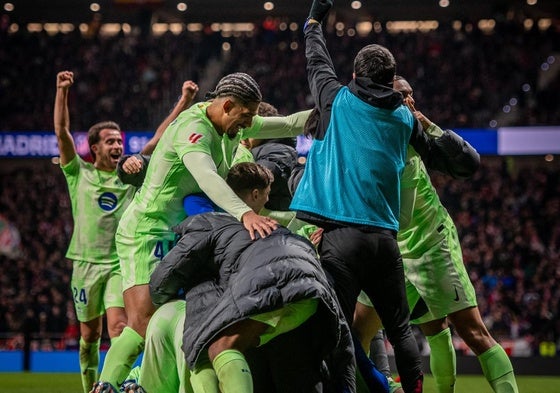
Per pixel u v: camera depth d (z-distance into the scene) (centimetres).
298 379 710
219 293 703
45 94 3781
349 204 730
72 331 2475
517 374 2153
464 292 931
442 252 928
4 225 3266
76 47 3984
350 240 725
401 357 732
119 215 1144
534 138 3250
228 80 772
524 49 3906
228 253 699
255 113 782
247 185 750
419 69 3822
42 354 2272
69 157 1137
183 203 823
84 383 1181
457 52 3891
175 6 4122
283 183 909
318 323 706
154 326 749
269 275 670
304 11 4156
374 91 741
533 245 3100
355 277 731
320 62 795
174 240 834
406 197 838
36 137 3388
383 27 4000
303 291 664
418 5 4066
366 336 939
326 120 761
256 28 4103
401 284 742
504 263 2912
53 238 3247
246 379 660
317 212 735
